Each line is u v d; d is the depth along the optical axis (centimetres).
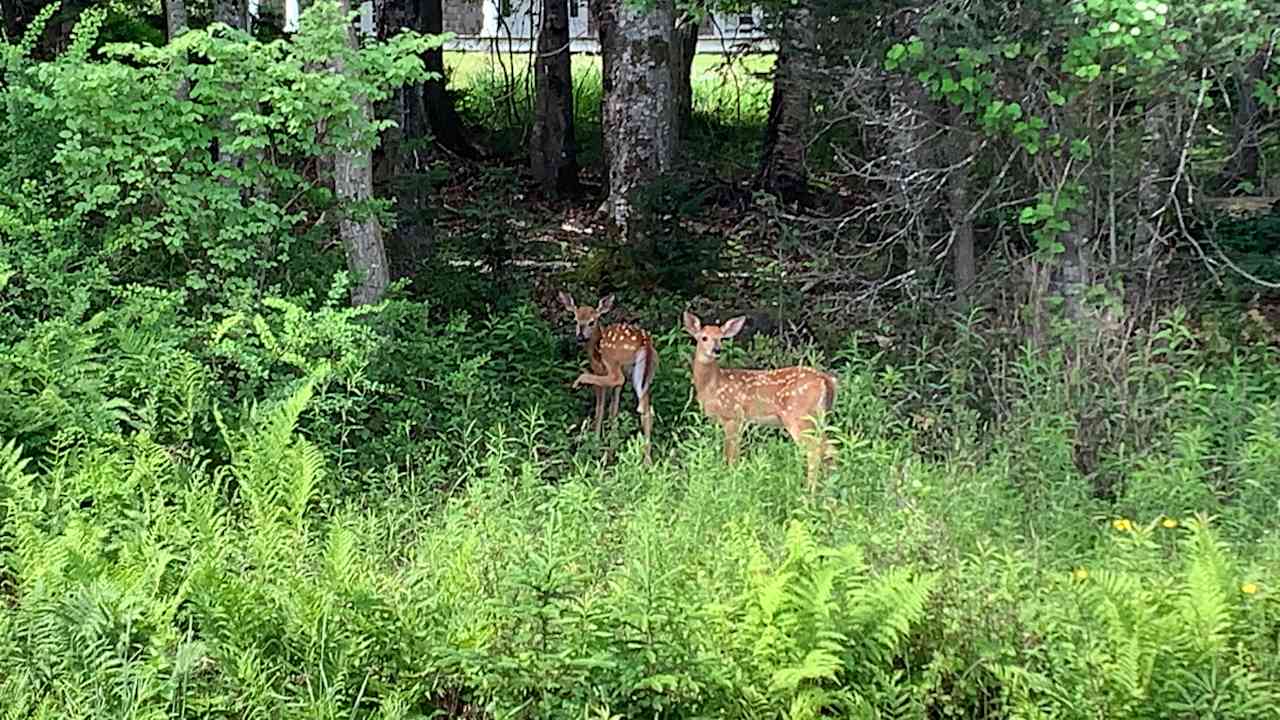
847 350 983
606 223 1694
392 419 861
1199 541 568
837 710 496
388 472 752
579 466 764
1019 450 772
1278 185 1311
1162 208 927
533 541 612
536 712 488
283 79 848
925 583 507
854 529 615
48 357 741
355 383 818
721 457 793
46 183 883
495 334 1049
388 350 894
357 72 873
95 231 885
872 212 1138
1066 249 906
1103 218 921
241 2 1108
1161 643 489
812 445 778
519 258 1401
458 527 627
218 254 855
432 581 566
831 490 690
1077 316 884
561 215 1789
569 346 1109
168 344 779
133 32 1405
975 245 1061
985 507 670
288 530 620
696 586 545
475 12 2756
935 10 848
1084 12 794
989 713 500
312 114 850
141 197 879
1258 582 551
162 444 757
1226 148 1013
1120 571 586
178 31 1005
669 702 484
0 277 758
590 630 493
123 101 826
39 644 488
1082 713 477
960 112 970
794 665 488
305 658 507
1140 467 767
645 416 920
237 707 479
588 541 616
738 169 1819
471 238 1250
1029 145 859
